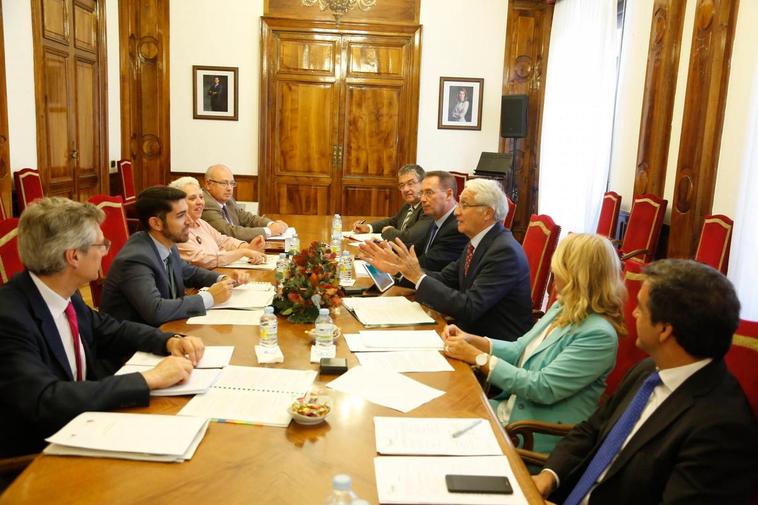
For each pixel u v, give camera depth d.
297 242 3.75
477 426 1.62
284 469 1.38
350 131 7.81
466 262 3.08
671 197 5.21
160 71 7.58
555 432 1.97
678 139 5.11
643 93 5.64
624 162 6.15
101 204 3.95
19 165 5.12
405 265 2.75
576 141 6.72
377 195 7.96
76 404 1.60
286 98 7.70
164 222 2.63
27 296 1.79
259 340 2.21
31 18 5.23
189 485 1.30
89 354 2.03
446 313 2.70
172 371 1.76
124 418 1.56
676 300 1.44
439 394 1.82
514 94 7.80
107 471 1.34
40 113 5.40
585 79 6.55
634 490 1.50
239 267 3.48
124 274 2.48
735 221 4.21
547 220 3.67
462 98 7.88
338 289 2.53
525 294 2.83
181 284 2.81
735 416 1.39
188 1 7.50
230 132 7.78
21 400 1.60
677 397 1.49
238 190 7.89
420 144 7.96
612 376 2.36
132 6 7.43
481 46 7.80
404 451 1.47
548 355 2.12
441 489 1.32
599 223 5.80
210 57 7.61
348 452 1.46
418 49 7.68
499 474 1.39
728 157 4.50
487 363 2.07
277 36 7.57
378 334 2.33
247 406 1.68
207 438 1.50
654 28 5.37
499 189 2.96
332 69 7.68
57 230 1.78
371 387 1.85
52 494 1.25
